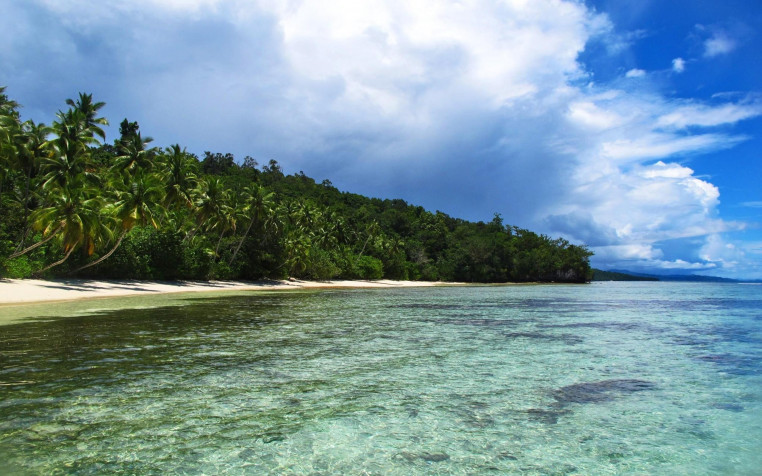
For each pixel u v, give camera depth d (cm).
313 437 712
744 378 1130
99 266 4797
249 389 975
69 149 4356
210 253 6175
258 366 1205
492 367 1227
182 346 1493
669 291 8556
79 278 4722
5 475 568
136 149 5209
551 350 1512
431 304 3922
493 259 13662
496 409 862
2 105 4150
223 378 1067
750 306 4012
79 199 3841
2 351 1373
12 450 645
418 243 13325
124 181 4897
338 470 598
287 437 710
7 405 845
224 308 3022
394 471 598
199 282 6116
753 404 912
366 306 3559
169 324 2064
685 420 815
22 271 3950
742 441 718
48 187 4141
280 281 7844
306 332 1894
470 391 984
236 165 15162
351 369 1186
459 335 1869
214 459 626
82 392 934
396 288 8406
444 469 607
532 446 690
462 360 1320
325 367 1204
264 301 3869
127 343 1540
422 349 1502
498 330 2058
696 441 718
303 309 3100
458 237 15212
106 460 617
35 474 573
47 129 4294
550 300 4809
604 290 9025
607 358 1377
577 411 858
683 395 973
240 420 782
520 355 1411
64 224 3769
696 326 2325
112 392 938
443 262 13275
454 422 788
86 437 697
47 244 4394
